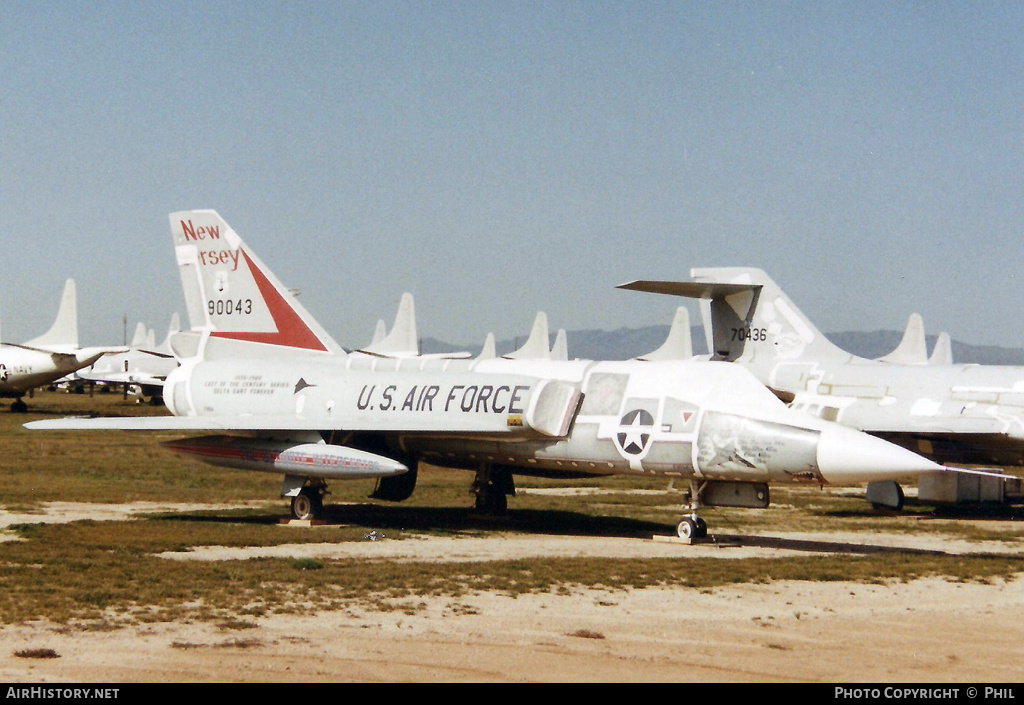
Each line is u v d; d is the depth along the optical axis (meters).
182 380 29.12
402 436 25.97
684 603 15.52
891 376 32.47
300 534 22.31
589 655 12.43
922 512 30.59
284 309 28.89
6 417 71.94
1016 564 19.38
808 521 26.92
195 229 30.05
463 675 11.42
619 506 29.81
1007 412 29.75
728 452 21.16
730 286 34.38
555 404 23.31
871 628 14.20
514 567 18.05
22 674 10.97
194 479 34.31
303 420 25.12
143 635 12.73
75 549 19.28
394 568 17.70
